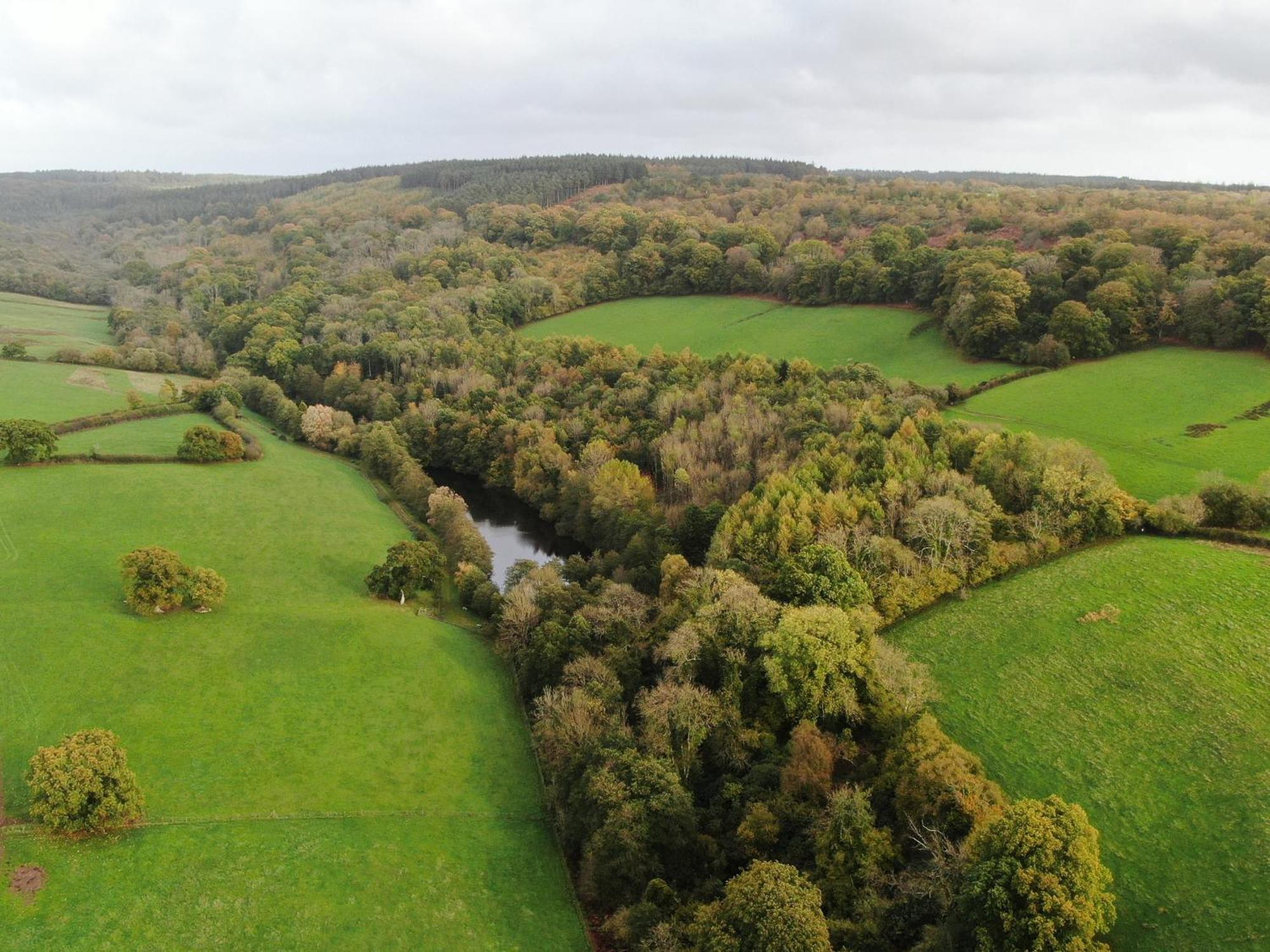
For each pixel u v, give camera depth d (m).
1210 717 56.84
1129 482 90.94
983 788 50.44
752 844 51.00
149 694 67.06
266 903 49.12
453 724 69.94
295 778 60.47
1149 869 46.88
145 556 77.75
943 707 61.84
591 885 52.47
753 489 97.19
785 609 66.12
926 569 76.38
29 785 52.03
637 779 53.62
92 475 108.69
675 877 51.19
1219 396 105.88
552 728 63.03
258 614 81.94
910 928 44.53
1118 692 60.69
